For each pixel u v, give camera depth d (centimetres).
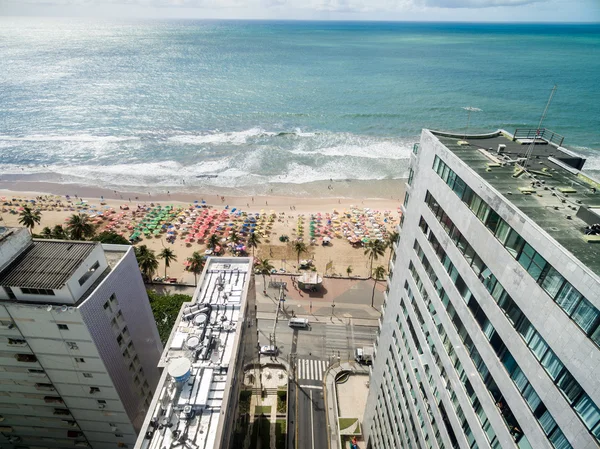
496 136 3766
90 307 4122
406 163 18738
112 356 4591
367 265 12100
